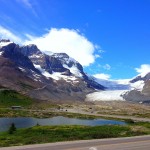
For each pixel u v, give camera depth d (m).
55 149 38.94
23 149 38.78
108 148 41.25
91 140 51.75
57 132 64.81
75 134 59.03
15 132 72.00
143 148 42.22
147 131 70.38
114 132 65.50
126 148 41.78
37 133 63.75
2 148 39.69
